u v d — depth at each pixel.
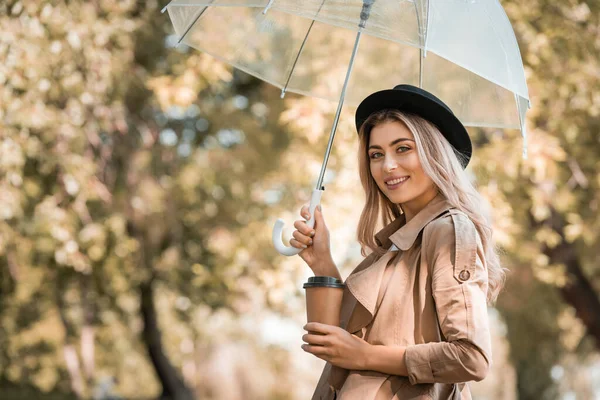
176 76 9.99
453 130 3.13
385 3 3.29
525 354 17.55
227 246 11.23
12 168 8.63
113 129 11.02
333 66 5.33
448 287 2.79
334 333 2.89
